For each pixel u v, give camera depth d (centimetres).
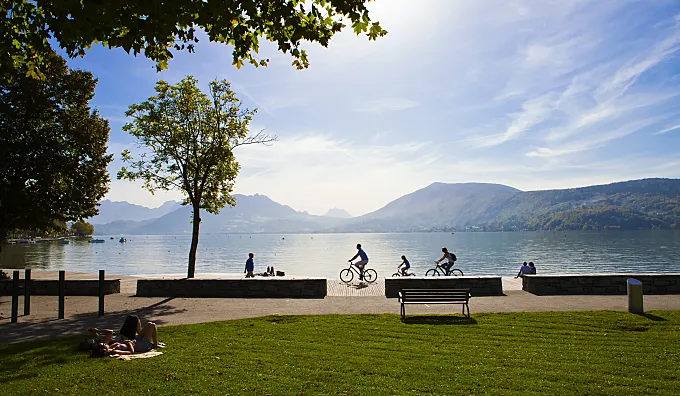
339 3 645
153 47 721
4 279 2102
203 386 742
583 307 1493
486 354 927
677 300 1605
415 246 12988
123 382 761
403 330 1163
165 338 1093
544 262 6325
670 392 704
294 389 730
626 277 1830
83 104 2444
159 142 2272
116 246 14800
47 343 1045
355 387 738
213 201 2502
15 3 743
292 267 5838
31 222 2255
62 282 1407
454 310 1470
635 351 934
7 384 747
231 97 2334
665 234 19000
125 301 1773
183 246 14975
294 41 704
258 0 666
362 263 2402
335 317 1359
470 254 8512
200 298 1845
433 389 727
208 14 629
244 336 1109
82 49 712
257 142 2398
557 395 698
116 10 589
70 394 706
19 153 2192
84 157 2436
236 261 7256
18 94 2195
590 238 16000
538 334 1101
